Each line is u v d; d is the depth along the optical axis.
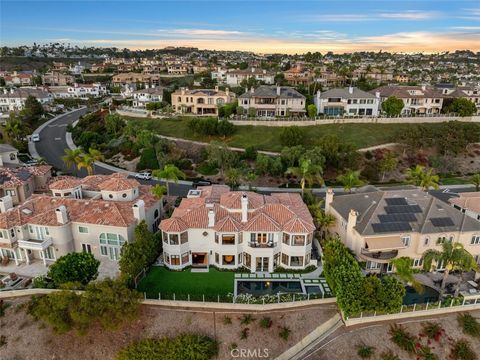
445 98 117.00
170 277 44.50
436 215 46.84
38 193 64.44
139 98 130.38
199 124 93.69
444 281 40.91
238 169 72.00
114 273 45.31
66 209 48.91
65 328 35.97
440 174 85.19
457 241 45.78
